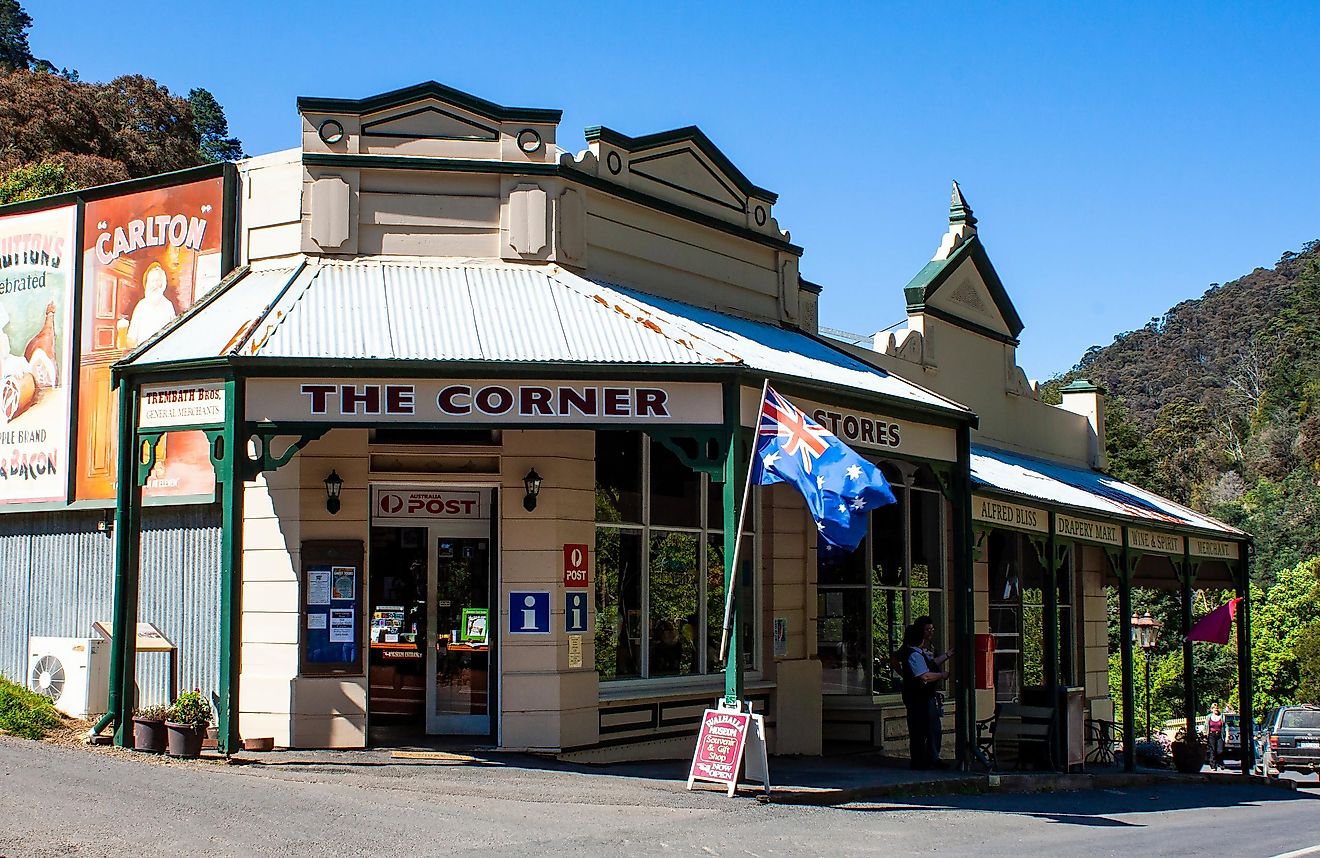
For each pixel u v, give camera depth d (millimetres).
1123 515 21266
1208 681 56000
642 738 15898
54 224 17375
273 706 14352
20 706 14094
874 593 19578
